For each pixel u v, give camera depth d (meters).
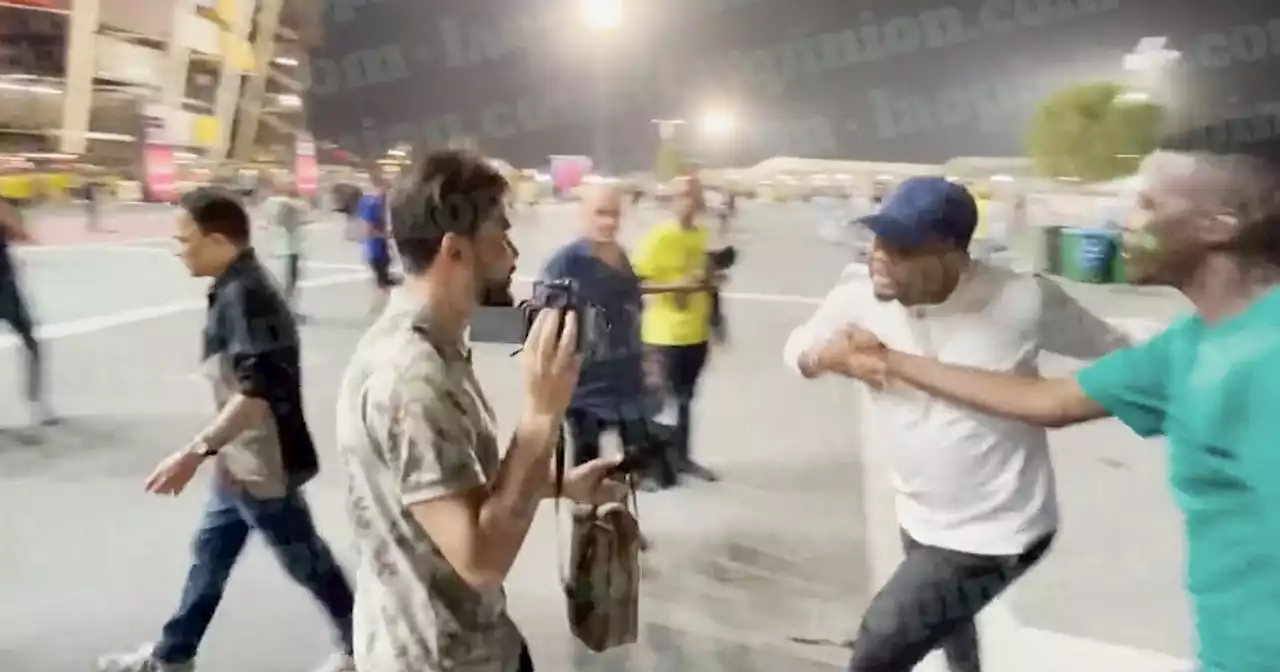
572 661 2.99
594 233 3.60
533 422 1.41
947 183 2.07
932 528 2.13
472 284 1.48
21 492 4.31
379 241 7.63
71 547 3.79
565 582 1.87
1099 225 6.77
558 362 1.42
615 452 3.96
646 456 1.96
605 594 1.81
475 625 1.50
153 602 3.36
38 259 10.93
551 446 1.41
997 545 2.08
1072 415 1.61
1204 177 1.33
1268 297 1.29
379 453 1.40
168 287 9.70
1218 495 1.30
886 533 3.79
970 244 2.09
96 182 13.16
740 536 3.79
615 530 1.82
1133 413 1.49
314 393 5.81
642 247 4.32
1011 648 2.87
